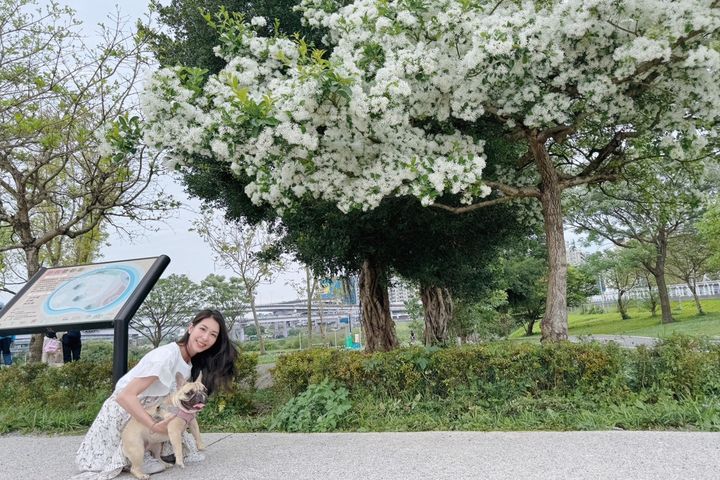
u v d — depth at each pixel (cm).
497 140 735
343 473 308
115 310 496
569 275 3544
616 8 503
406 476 296
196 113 543
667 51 480
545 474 288
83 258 1332
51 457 388
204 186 926
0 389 611
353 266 957
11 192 912
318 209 774
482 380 501
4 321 524
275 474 312
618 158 710
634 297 3488
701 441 343
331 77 458
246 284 1980
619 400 464
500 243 979
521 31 507
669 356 488
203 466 339
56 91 819
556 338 588
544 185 642
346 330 2914
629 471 287
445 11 540
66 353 964
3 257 1262
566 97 559
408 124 570
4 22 824
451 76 553
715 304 3128
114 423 323
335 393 499
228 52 620
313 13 655
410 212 778
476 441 374
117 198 934
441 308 1244
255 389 646
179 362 331
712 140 629
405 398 505
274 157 556
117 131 568
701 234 2205
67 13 873
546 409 450
